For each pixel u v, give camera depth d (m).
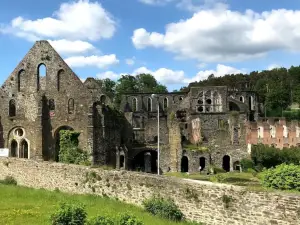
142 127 84.69
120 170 27.50
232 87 166.00
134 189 25.84
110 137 62.47
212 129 80.19
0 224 20.50
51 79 59.56
